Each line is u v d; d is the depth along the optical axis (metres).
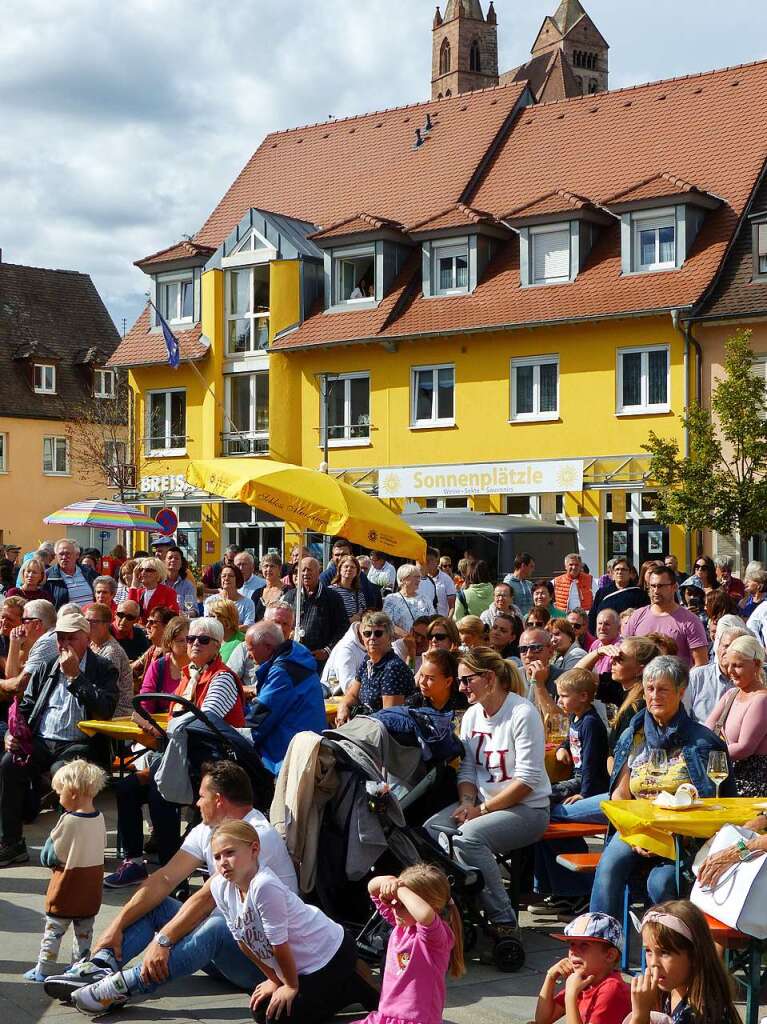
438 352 36.56
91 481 59.16
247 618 15.73
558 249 35.06
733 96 37.25
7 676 11.00
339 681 11.55
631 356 33.28
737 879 6.39
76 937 7.36
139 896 7.18
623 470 33.09
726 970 5.25
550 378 34.75
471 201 39.81
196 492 42.12
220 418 42.09
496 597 14.54
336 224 39.19
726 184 34.59
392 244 38.53
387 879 6.00
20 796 9.94
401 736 7.92
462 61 99.50
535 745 8.09
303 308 40.03
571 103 41.06
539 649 9.85
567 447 34.16
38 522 57.50
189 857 7.27
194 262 43.06
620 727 8.38
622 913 7.54
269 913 6.44
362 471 38.00
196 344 42.56
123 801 9.59
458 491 35.91
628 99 39.56
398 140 44.09
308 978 6.52
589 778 8.97
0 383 57.62
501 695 8.25
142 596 15.05
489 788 8.12
